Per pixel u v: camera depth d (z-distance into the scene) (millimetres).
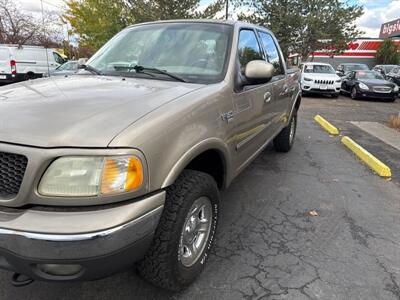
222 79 2779
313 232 3268
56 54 20719
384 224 3477
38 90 2340
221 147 2525
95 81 2635
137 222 1755
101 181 1685
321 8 21859
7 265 1746
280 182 4523
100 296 2354
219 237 3121
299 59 23250
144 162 1791
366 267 2746
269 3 22281
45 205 1692
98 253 1663
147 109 2020
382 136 7555
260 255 2861
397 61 33031
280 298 2371
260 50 3863
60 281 1742
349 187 4445
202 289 2436
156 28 3430
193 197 2180
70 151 1673
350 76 16328
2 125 1796
